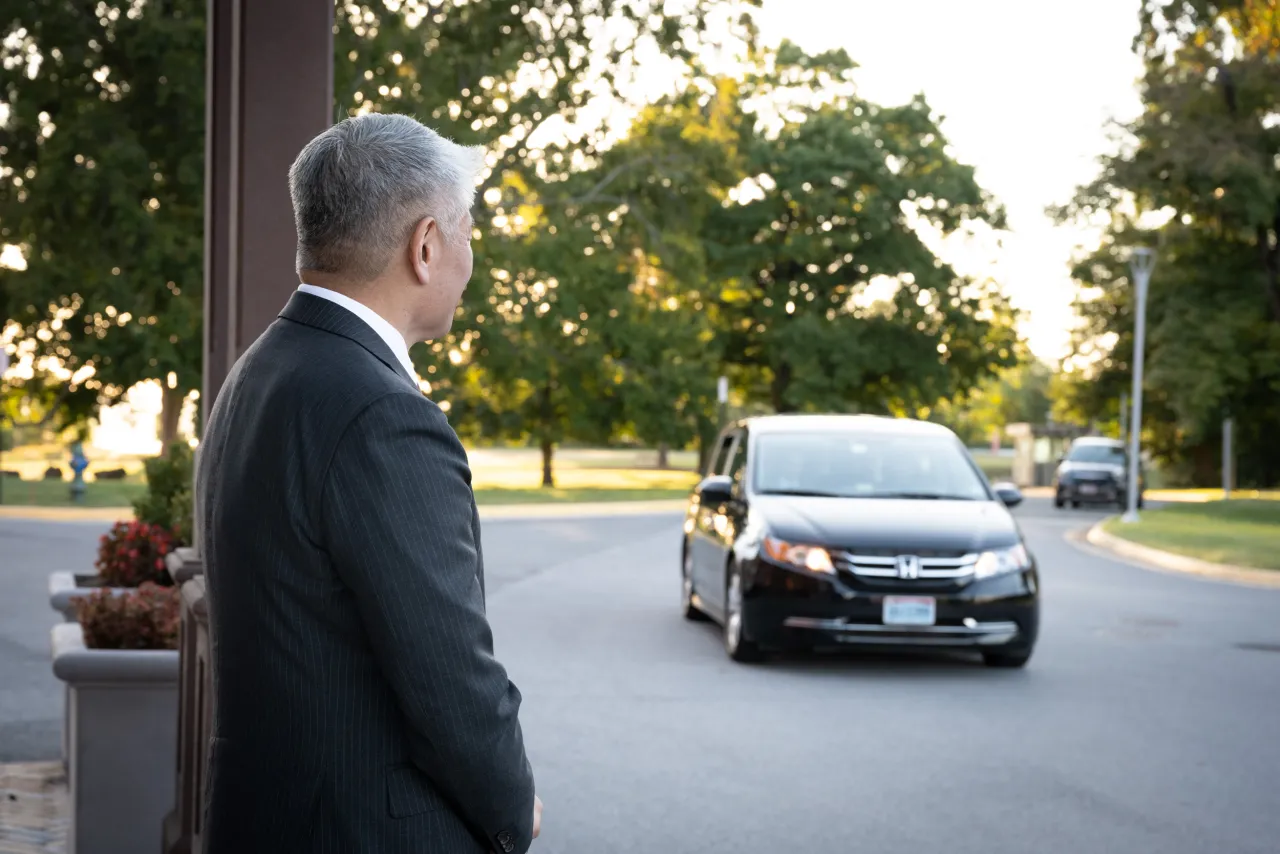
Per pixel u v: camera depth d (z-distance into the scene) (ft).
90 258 85.87
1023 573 35.60
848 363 168.86
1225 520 106.73
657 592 53.62
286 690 7.11
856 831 20.97
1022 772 24.85
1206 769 25.22
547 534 84.79
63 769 24.64
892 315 175.73
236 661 7.27
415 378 7.82
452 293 7.91
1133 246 160.15
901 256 172.14
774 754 26.12
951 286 175.42
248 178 15.60
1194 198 145.38
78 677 18.40
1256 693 33.37
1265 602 53.67
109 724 18.69
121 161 79.92
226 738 7.33
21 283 86.02
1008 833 20.90
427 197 7.65
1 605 47.93
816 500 37.91
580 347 141.28
